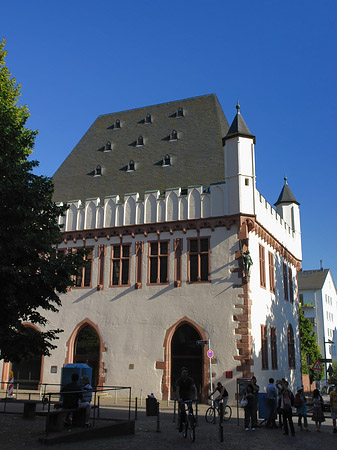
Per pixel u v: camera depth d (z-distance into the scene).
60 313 34.78
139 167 38.19
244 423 20.44
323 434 18.80
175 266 32.44
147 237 33.59
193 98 42.78
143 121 42.88
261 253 34.88
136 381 31.44
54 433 14.64
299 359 43.19
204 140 38.12
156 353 31.45
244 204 31.58
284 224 42.34
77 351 33.94
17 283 16.70
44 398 23.31
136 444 14.38
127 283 33.53
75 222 35.81
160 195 34.56
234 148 32.59
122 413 22.69
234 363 29.47
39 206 17.45
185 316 31.34
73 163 41.59
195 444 14.77
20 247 16.59
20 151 19.14
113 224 34.62
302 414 19.81
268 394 20.17
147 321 32.25
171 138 39.53
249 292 30.61
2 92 24.84
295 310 43.91
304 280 91.62
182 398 16.02
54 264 17.36
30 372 34.44
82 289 34.66
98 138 43.25
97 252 34.84
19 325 16.59
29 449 12.89
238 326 29.98
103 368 32.50
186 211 32.81
